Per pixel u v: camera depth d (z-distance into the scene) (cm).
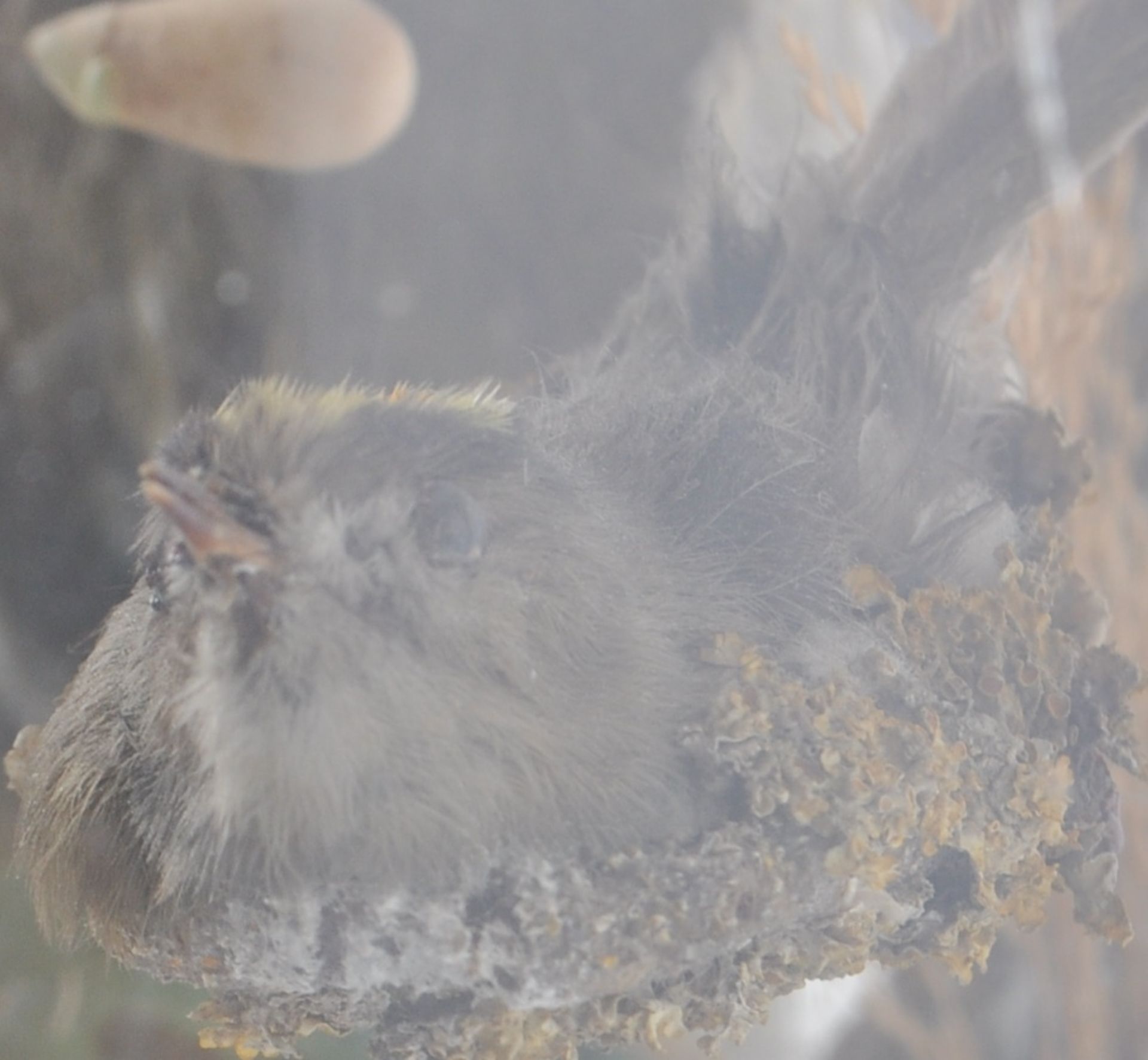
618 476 52
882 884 50
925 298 54
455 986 50
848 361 54
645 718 50
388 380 59
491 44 69
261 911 50
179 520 49
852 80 57
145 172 65
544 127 71
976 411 54
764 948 50
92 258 68
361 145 54
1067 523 59
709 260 55
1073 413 58
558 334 66
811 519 52
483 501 50
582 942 49
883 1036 74
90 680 51
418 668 50
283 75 54
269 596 49
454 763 50
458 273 67
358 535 50
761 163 56
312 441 50
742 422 52
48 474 68
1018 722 51
